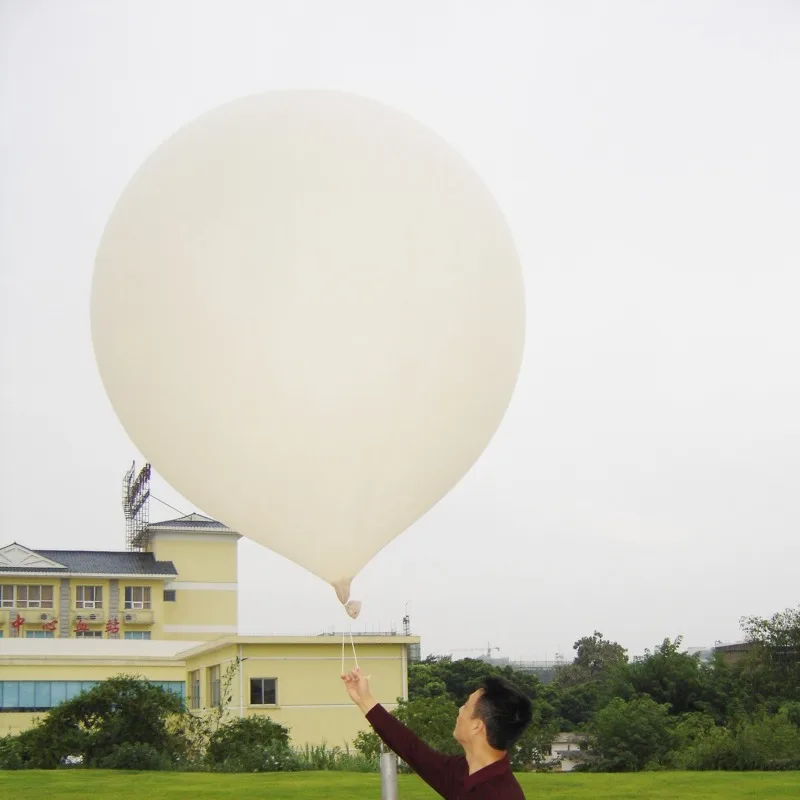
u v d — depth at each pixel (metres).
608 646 45.72
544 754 17.89
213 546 33.72
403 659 23.14
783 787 11.36
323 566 3.46
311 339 3.13
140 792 11.19
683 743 17.73
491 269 3.42
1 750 15.83
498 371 3.53
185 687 25.28
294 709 22.36
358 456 3.28
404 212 3.22
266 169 3.19
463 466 3.73
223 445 3.29
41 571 30.64
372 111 3.43
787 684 25.53
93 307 3.50
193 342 3.19
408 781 12.20
